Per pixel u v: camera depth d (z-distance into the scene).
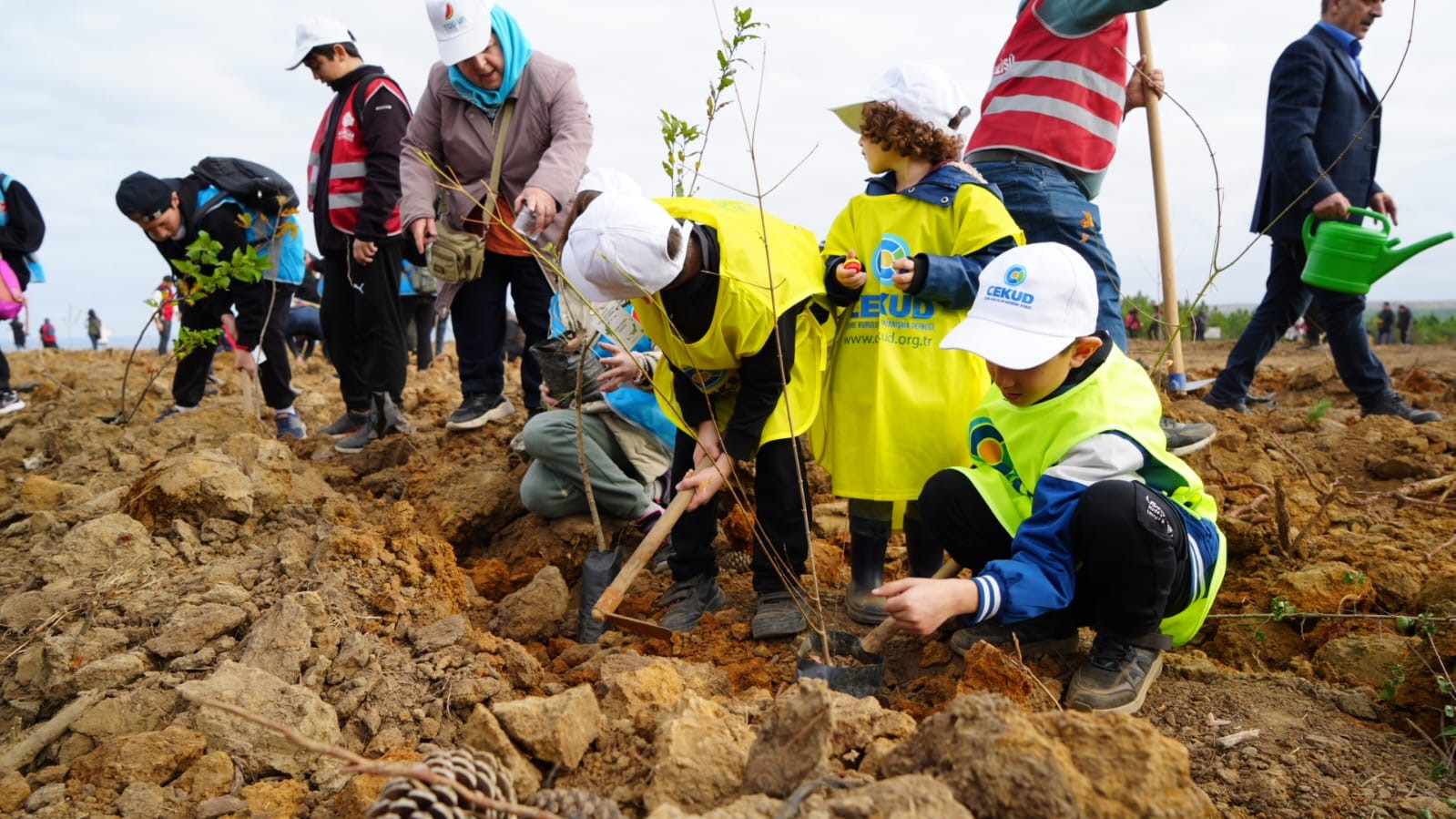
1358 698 2.71
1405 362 13.75
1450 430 5.03
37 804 2.33
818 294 3.13
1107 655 2.67
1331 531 3.87
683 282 2.91
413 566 3.43
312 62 5.14
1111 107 3.85
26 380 8.91
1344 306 5.45
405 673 2.83
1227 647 3.13
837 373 3.29
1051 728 1.83
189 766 2.44
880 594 2.39
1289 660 3.05
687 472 3.28
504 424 5.25
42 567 3.44
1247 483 4.26
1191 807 1.71
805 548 3.26
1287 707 2.70
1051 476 2.61
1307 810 2.25
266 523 3.97
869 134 3.20
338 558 3.39
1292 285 5.65
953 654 3.01
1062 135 3.78
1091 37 3.79
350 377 5.66
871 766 2.04
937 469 3.17
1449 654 2.70
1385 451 4.86
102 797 2.33
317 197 5.34
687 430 3.26
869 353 3.20
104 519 3.58
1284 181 5.36
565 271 2.89
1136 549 2.49
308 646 2.87
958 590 2.40
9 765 2.53
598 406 3.93
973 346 2.58
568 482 4.00
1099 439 2.59
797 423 3.15
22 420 6.32
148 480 3.89
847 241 3.35
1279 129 5.34
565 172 4.42
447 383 8.15
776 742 2.01
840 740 2.14
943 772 1.83
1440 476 4.51
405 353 5.54
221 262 5.18
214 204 5.59
